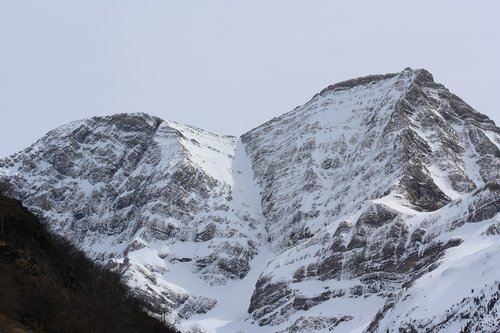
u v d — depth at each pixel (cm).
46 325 11412
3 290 11144
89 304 12569
